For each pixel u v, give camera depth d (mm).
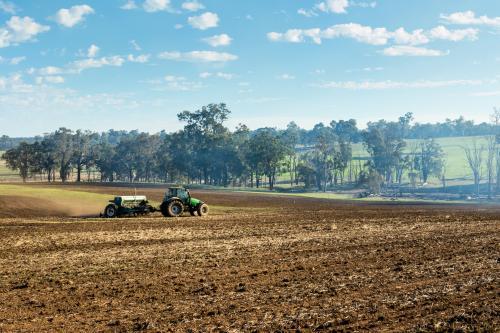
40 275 16172
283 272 16375
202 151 143375
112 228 29875
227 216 39781
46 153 144625
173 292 13766
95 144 164000
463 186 135750
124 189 81312
